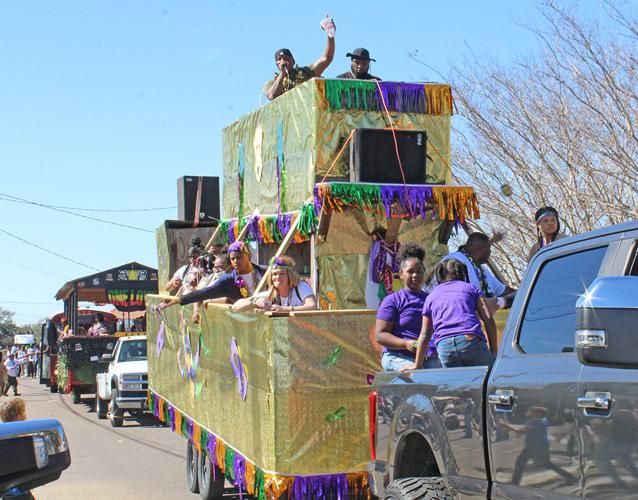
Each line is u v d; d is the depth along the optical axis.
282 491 6.80
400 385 5.64
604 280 3.45
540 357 4.32
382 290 9.38
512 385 4.43
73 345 25.73
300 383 6.89
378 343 6.87
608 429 3.74
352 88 9.34
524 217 15.45
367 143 8.92
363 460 6.95
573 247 4.37
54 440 4.75
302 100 9.52
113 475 12.53
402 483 5.25
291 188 9.82
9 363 31.23
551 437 4.11
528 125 15.36
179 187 15.84
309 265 10.02
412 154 9.04
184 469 13.09
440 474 5.54
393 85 9.51
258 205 10.95
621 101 14.48
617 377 3.72
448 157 9.75
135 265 28.08
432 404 5.20
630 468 3.62
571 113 14.87
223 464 8.39
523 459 4.32
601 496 3.80
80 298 27.61
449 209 8.95
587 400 3.85
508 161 15.62
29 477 4.60
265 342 6.97
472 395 4.77
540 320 4.46
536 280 4.60
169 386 11.78
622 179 13.70
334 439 6.93
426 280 9.39
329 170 9.26
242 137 11.62
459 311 6.08
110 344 25.94
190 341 10.20
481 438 4.68
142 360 20.56
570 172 14.70
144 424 20.28
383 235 9.34
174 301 11.33
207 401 9.20
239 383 7.79
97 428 19.44
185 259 15.21
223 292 9.08
